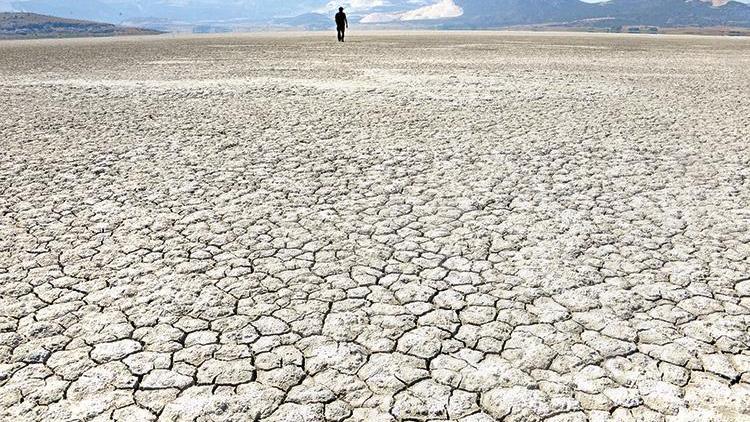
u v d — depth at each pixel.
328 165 8.43
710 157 8.70
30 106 13.59
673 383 3.54
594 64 23.28
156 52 32.22
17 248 5.55
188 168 8.28
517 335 4.06
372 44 37.56
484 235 5.85
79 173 8.02
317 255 5.41
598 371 3.66
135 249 5.54
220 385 3.55
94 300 4.57
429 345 3.96
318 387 3.53
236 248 5.56
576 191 7.18
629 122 11.36
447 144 9.65
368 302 4.54
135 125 11.35
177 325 4.21
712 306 4.42
